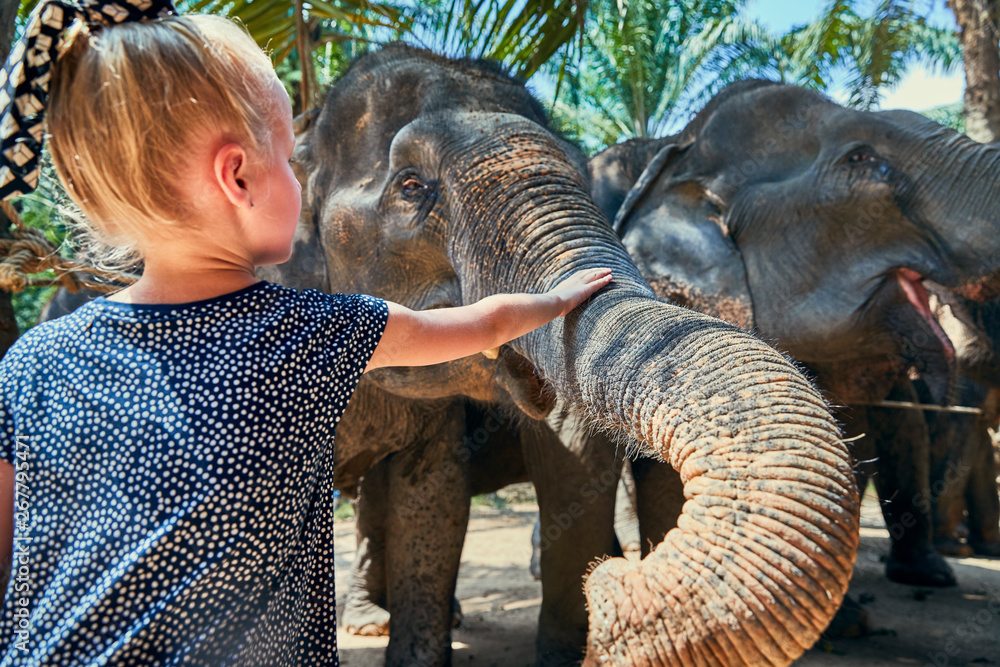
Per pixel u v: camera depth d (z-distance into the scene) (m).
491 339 1.36
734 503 1.21
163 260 1.02
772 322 4.22
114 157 0.94
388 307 1.17
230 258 1.04
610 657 1.20
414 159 2.59
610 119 16.53
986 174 3.92
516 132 2.47
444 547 3.30
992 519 6.62
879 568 5.78
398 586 3.31
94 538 0.92
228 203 1.01
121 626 0.90
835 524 1.17
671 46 15.55
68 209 1.15
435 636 3.25
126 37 0.95
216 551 0.92
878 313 4.08
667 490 3.56
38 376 0.99
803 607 1.14
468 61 2.88
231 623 0.93
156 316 0.98
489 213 2.30
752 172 4.38
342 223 2.77
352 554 6.59
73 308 3.34
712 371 1.43
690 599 1.16
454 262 2.42
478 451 4.11
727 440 1.29
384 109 2.81
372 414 3.26
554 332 1.89
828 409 1.36
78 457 0.94
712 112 4.66
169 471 0.93
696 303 4.27
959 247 3.91
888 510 5.33
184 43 0.97
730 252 4.31
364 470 3.53
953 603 4.76
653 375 1.50
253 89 1.02
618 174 4.88
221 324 0.99
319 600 1.08
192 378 0.96
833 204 4.07
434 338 1.23
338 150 2.92
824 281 4.13
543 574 3.37
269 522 0.96
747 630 1.13
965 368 4.62
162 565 0.91
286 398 0.99
